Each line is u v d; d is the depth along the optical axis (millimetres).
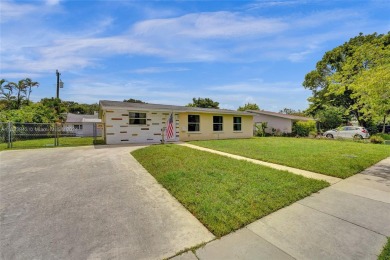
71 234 2914
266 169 6137
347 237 2846
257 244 2689
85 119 28609
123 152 10117
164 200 4176
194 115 17234
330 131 21109
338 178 5605
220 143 13789
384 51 6555
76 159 8320
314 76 29859
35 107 25984
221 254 2492
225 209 3574
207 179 5168
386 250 2537
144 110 14562
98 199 4211
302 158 8047
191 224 3223
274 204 3811
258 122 27828
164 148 10484
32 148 11875
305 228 3082
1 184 5141
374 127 24688
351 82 7344
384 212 3596
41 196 4355
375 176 5840
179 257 2439
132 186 5027
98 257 2420
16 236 2855
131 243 2711
